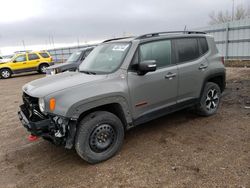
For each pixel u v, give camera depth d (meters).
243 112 5.37
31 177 3.33
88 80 3.58
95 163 3.54
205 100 5.02
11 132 5.20
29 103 3.67
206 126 4.68
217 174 3.07
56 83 3.67
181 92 4.50
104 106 3.71
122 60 3.82
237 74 10.50
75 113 3.21
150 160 3.53
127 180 3.09
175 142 4.06
